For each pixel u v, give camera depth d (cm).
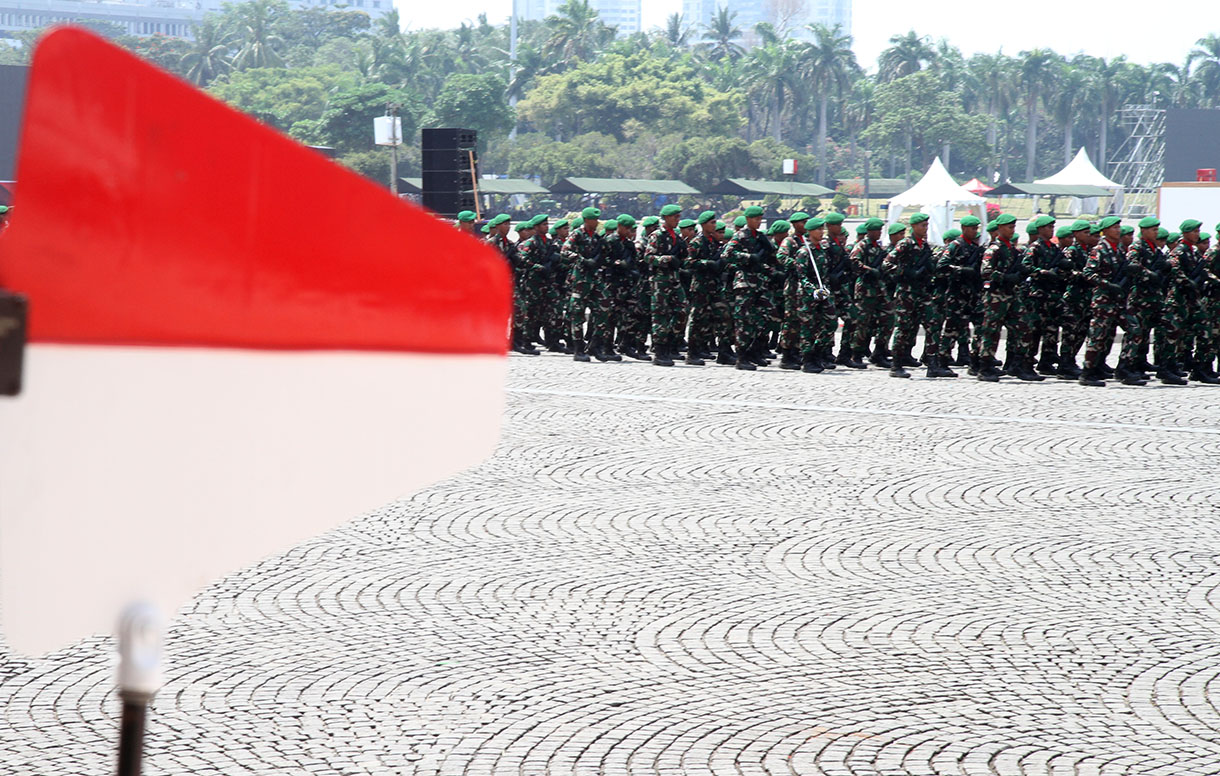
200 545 283
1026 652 1412
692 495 2214
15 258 256
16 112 7988
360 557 1797
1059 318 3978
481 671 1341
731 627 1495
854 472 2425
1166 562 1797
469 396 322
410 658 1380
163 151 271
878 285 4188
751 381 3797
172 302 275
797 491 2252
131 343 270
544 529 1966
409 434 312
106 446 269
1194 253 3925
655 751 1134
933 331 3969
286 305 291
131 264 268
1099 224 4044
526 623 1506
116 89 264
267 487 292
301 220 291
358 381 303
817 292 4009
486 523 2003
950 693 1283
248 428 287
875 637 1461
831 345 4259
